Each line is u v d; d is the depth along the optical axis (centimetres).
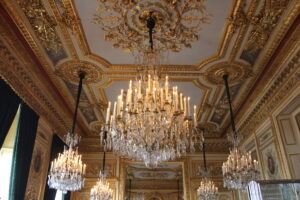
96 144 1179
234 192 1082
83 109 920
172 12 506
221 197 1086
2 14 471
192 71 689
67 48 599
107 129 563
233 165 590
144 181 2086
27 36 540
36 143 721
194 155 1171
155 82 530
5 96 526
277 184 315
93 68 678
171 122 518
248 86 746
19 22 501
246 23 517
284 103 661
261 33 543
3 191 583
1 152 605
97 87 771
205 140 1189
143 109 505
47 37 557
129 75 705
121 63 663
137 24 538
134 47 602
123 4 487
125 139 552
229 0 471
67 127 977
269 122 761
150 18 518
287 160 663
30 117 655
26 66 602
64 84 748
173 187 2095
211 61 646
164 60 650
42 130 766
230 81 723
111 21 527
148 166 604
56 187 570
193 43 588
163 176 1961
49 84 720
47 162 796
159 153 547
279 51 581
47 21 513
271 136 755
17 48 546
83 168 643
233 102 852
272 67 634
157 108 500
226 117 971
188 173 1134
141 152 559
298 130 675
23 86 622
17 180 569
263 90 730
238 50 601
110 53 627
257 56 619
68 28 537
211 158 1163
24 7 474
